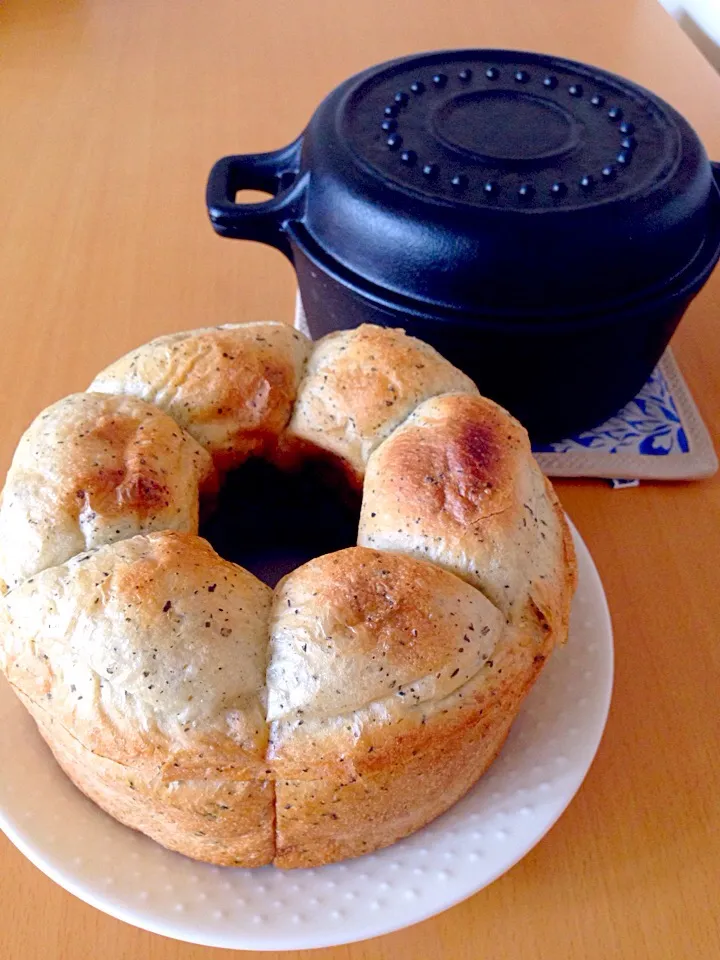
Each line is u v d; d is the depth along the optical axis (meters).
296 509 0.40
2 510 0.32
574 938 0.34
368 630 0.30
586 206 0.40
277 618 0.31
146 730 0.29
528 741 0.35
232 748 0.29
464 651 0.30
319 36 0.79
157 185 0.65
